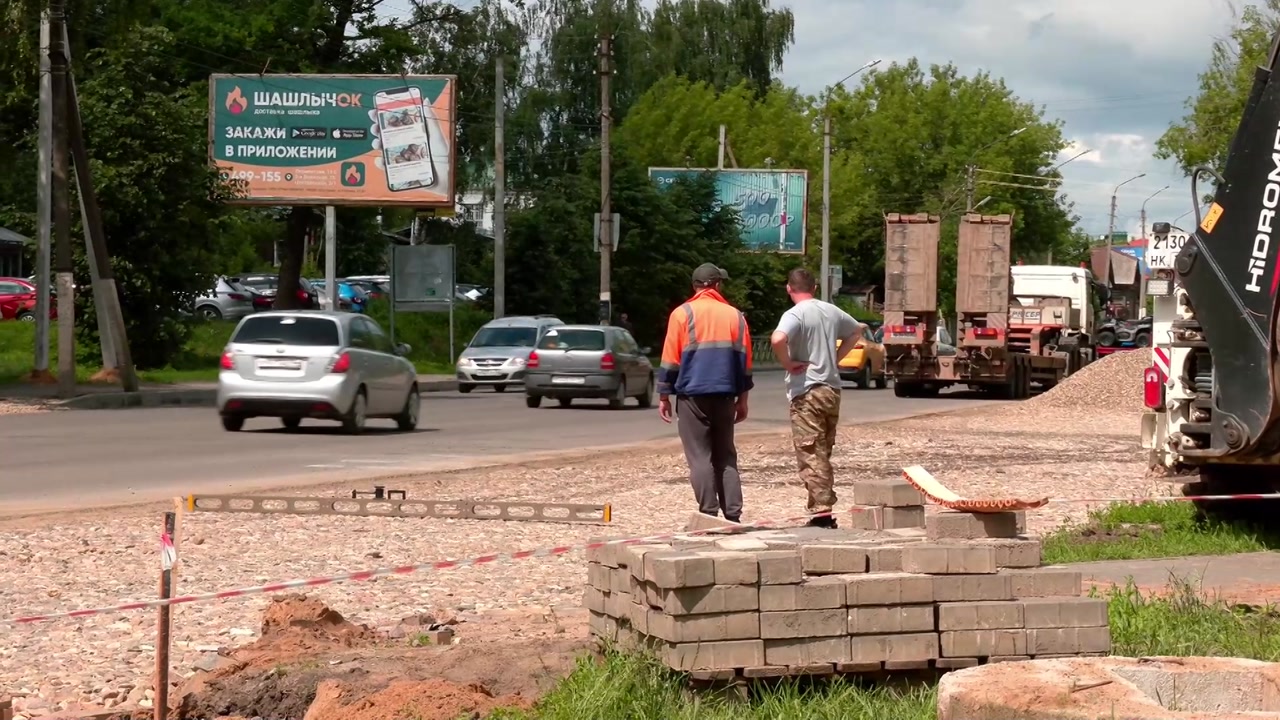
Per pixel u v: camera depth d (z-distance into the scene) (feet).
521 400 113.39
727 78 255.50
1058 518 45.29
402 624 27.32
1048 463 65.10
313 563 34.65
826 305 36.06
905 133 303.27
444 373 151.94
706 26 256.93
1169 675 15.94
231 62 161.48
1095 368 112.16
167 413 88.69
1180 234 40.01
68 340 96.02
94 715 21.20
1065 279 148.05
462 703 20.27
